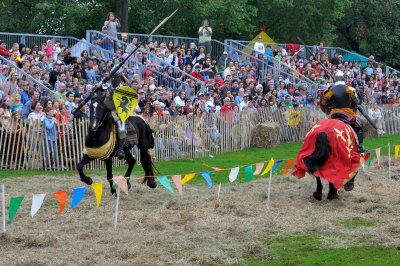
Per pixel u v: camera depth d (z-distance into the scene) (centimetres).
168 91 2069
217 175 1605
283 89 2505
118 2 3075
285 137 2358
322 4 3575
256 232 1071
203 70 2428
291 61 2886
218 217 1157
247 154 2017
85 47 2320
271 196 1352
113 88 1291
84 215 1169
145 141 1373
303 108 2403
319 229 1094
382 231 1084
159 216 1161
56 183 1458
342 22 4006
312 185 1482
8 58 2009
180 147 1903
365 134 2578
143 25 3136
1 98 1725
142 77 2205
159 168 1694
